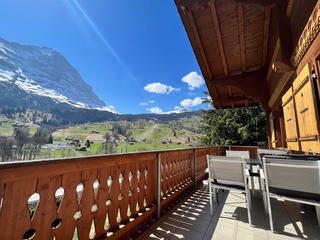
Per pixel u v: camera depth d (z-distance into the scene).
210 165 2.94
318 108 2.22
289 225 2.37
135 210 2.27
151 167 2.67
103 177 1.81
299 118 2.82
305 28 2.28
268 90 5.59
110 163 1.85
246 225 2.39
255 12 3.50
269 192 2.31
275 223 2.43
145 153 2.46
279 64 3.04
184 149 3.86
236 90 7.36
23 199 1.16
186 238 2.11
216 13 3.46
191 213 2.82
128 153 2.12
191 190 4.12
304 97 2.55
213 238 2.09
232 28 3.89
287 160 2.18
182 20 3.62
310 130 2.42
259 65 5.55
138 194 2.36
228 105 8.91
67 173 1.45
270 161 2.32
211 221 2.53
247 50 4.75
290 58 2.94
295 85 2.90
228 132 14.23
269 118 5.65
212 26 3.81
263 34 4.14
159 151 2.79
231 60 5.14
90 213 1.64
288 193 2.19
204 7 3.04
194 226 2.39
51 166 1.29
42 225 1.26
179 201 3.39
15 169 1.10
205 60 4.98
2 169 1.04
